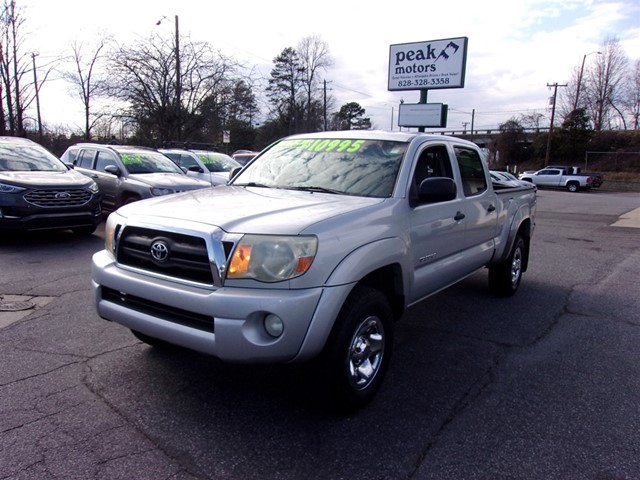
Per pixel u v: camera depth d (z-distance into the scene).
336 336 3.03
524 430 3.18
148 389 3.56
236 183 4.55
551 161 55.66
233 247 2.85
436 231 4.14
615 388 3.82
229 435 3.02
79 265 7.24
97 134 33.50
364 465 2.76
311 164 4.37
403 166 3.98
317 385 3.12
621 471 2.78
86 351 4.19
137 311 3.21
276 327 2.80
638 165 50.25
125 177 10.72
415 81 19.98
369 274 3.42
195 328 2.93
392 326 3.55
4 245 8.62
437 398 3.58
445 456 2.87
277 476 2.65
